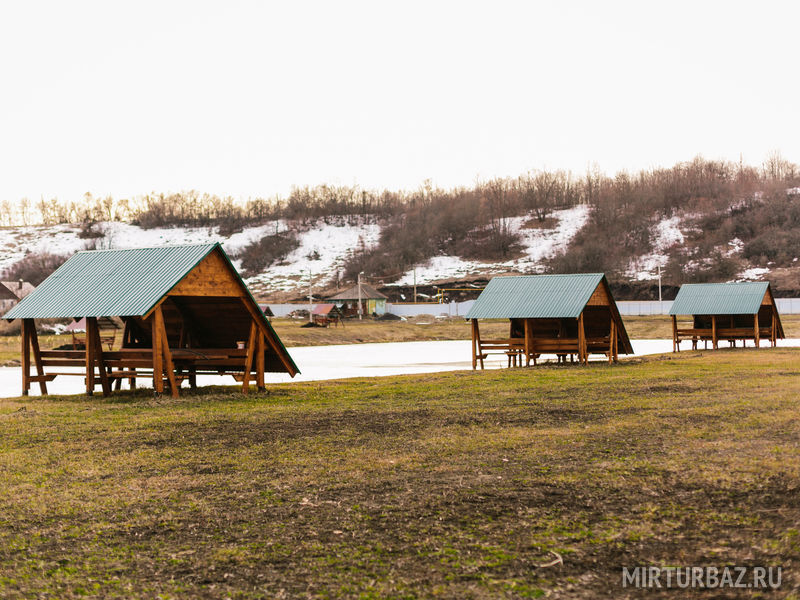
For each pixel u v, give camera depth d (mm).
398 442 13031
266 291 163000
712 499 8812
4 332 65375
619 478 9898
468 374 28562
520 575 6746
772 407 16156
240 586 6633
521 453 11773
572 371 28531
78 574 6984
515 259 164625
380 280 162125
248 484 10148
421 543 7582
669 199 178000
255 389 22344
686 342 61031
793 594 6133
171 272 20188
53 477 10828
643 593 6371
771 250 142250
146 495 9695
